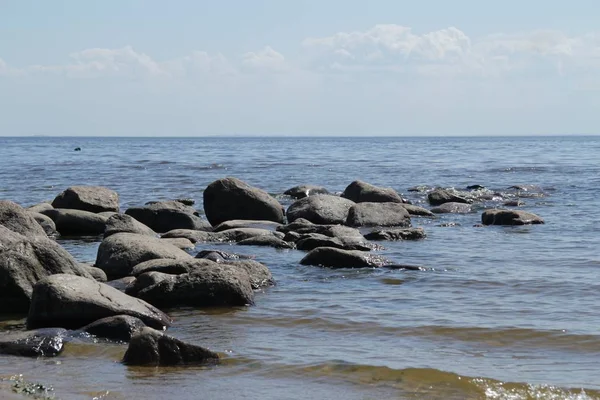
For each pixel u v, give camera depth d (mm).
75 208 25734
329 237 20438
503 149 106188
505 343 11508
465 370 10180
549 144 148375
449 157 74312
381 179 44719
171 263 14945
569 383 9664
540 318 12922
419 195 35406
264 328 12453
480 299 14445
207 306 13852
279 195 34625
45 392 9250
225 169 53812
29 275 13586
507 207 31031
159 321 12273
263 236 21312
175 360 10484
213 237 21859
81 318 11977
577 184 39906
